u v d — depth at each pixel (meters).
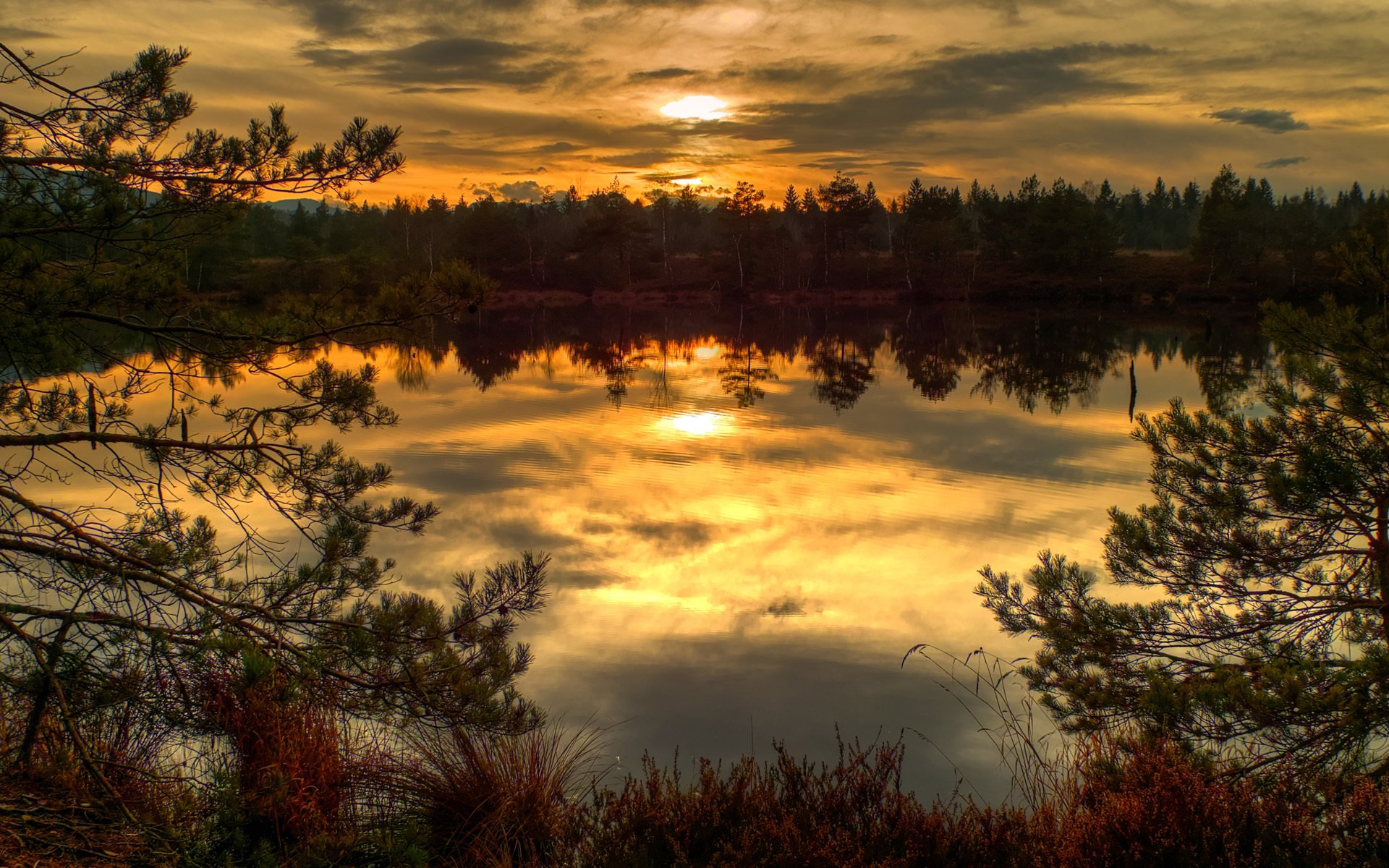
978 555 12.98
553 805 4.94
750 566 12.34
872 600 10.88
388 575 11.09
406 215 132.75
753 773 4.46
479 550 12.76
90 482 13.59
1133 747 4.70
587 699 7.87
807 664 8.74
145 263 4.86
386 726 5.25
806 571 12.12
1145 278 100.38
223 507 5.41
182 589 4.84
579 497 16.69
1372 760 4.72
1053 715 5.96
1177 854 3.61
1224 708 4.70
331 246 110.44
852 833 4.01
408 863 4.29
